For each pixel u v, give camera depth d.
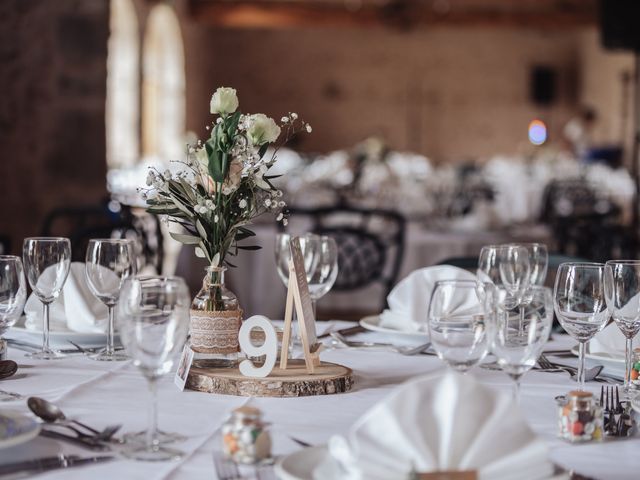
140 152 12.59
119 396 1.56
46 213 6.24
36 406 1.38
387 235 4.95
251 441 1.17
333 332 2.15
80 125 6.25
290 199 6.59
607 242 4.58
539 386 1.68
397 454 1.01
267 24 15.43
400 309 2.13
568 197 8.48
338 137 17.50
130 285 1.21
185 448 1.26
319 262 2.08
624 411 1.47
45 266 1.87
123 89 12.43
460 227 5.29
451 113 17.47
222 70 17.47
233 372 1.63
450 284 1.35
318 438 1.32
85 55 6.21
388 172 7.24
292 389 1.57
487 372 1.80
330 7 15.39
